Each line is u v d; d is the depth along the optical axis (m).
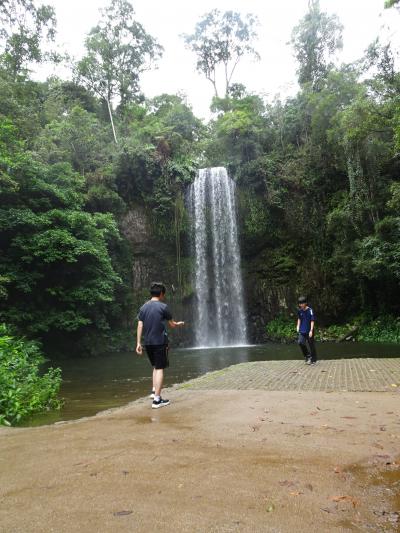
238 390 6.90
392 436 3.90
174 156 25.61
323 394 6.21
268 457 3.41
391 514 2.42
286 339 21.89
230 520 2.36
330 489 2.76
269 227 24.14
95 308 20.08
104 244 19.81
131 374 12.05
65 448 3.93
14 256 17.30
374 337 19.22
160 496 2.71
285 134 25.84
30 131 20.39
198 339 23.59
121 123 32.41
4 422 5.93
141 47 34.75
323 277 22.55
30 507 2.62
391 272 18.00
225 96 35.28
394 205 16.59
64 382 10.94
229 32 38.25
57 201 18.86
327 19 28.84
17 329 16.59
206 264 24.61
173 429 4.45
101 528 2.31
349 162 19.09
